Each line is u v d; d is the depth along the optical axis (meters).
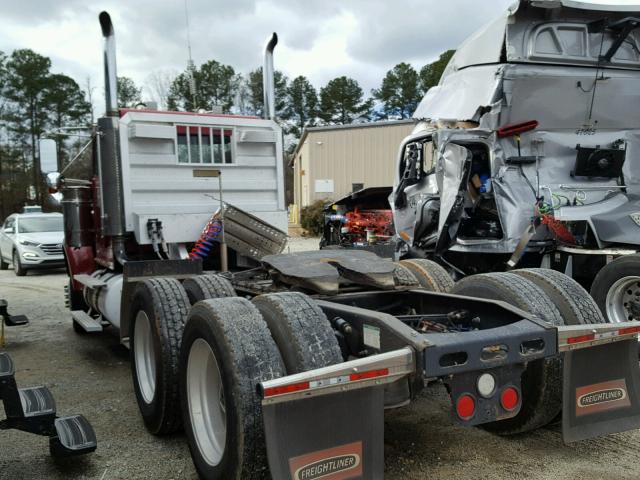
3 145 54.38
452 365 2.75
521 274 3.96
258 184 6.27
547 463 3.48
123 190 5.61
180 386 3.50
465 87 6.92
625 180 6.87
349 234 11.76
